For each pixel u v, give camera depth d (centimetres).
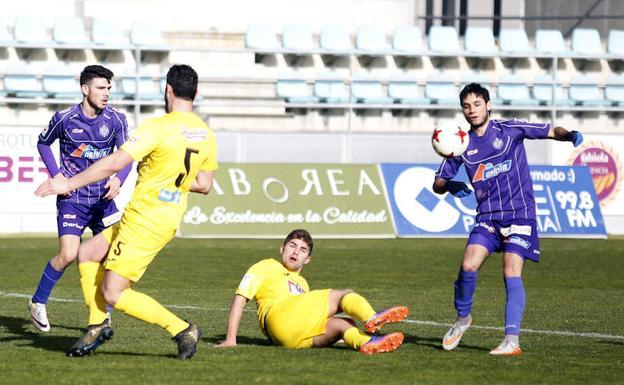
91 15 7544
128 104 6475
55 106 6706
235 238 5884
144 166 2130
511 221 2409
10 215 5759
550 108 6925
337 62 7444
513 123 2427
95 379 1978
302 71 7394
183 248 5319
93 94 2653
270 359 2202
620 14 8781
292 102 7156
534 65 7675
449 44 7650
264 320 2391
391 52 6981
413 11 8462
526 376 2075
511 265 2397
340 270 4475
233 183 5969
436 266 4678
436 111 7294
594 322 3005
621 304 3478
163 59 7206
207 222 5894
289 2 8031
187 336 2183
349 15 8156
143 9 7669
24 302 3325
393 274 4356
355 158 6675
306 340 2338
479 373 2097
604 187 6525
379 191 6141
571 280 4281
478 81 7406
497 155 2411
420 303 3441
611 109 6881
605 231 6331
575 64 7725
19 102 6425
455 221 6188
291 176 6050
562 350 2442
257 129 6969
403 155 6731
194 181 2186
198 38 7350
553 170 6347
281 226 5959
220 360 2188
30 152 5766
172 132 2100
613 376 2092
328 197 6059
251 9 7931
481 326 2908
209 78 6712
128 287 2166
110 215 2747
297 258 2419
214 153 2186
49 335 2620
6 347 2389
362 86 7262
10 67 6769
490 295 3728
